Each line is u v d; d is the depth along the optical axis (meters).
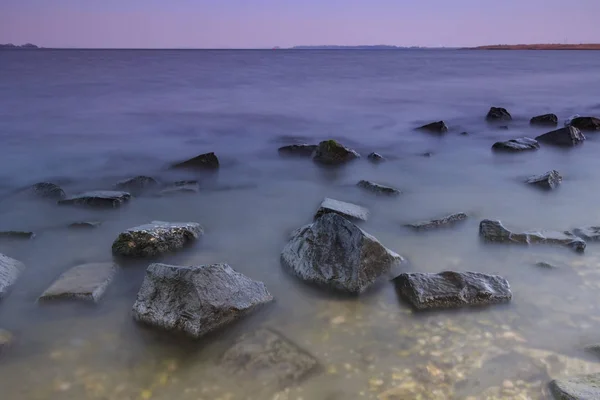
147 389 4.18
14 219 8.24
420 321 5.18
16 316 5.22
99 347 4.73
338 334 4.96
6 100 26.02
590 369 4.46
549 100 30.23
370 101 28.78
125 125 19.25
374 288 5.81
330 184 10.95
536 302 5.57
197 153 14.40
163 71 54.59
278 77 48.16
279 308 5.45
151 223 7.44
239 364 4.49
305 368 4.44
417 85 40.34
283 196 9.99
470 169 12.46
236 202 9.54
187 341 4.80
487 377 4.35
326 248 6.07
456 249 7.05
